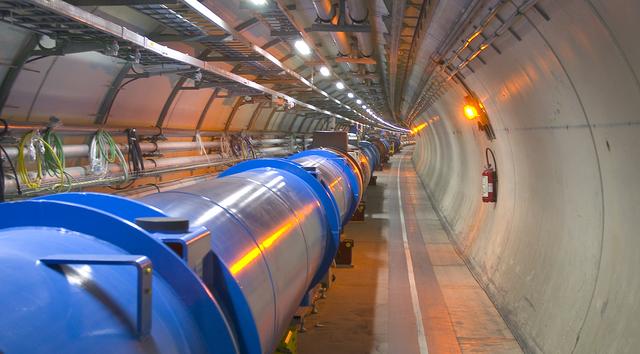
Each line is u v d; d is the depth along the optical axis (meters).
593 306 4.28
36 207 2.00
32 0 3.76
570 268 4.95
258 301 2.74
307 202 4.57
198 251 2.15
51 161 6.16
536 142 5.75
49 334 1.38
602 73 3.63
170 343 1.73
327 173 6.84
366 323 6.48
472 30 5.34
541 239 5.92
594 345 4.05
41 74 6.16
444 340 5.95
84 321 1.50
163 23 6.39
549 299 5.28
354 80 17.20
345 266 9.14
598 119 3.99
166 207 2.79
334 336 6.07
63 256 1.62
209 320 1.94
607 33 3.31
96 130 7.41
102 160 7.30
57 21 4.62
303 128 25.20
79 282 1.64
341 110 25.55
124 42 5.41
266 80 12.44
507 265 6.97
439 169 18.98
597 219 4.35
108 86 7.54
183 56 6.56
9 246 1.69
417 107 19.39
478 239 9.12
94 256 1.62
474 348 5.72
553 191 5.49
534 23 4.22
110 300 1.64
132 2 5.04
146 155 9.03
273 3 6.45
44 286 1.52
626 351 3.56
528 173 6.38
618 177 3.86
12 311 1.37
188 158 10.58
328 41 10.95
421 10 6.50
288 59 12.47
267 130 18.81
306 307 5.17
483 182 8.52
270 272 3.02
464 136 11.56
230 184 3.71
